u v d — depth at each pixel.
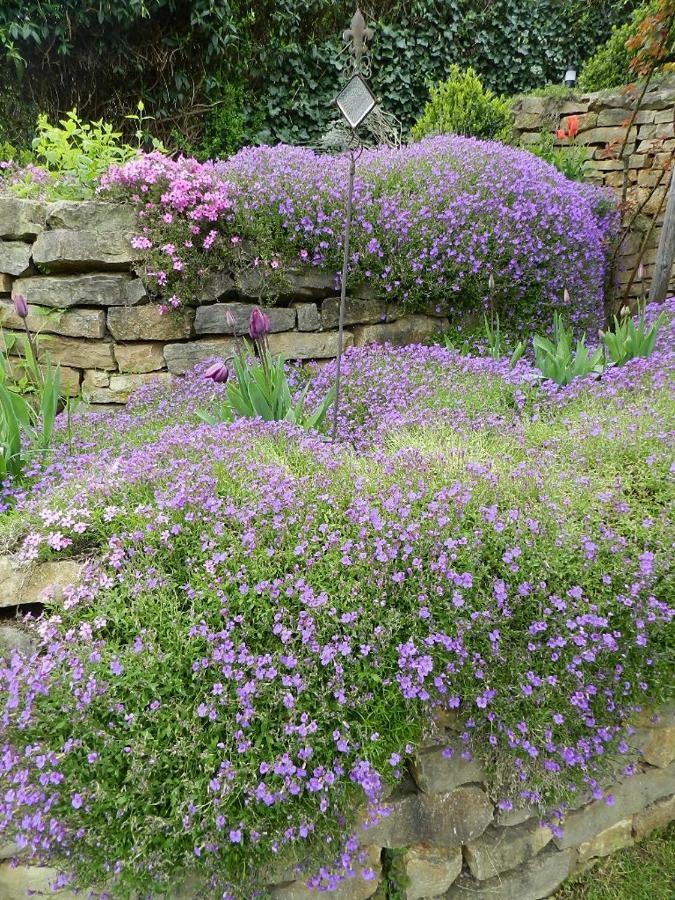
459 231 4.24
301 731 1.42
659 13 5.85
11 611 1.91
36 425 2.88
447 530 1.74
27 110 6.26
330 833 1.50
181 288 3.84
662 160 6.72
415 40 7.54
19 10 5.42
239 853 1.46
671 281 7.10
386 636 1.56
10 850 1.61
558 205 4.71
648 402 2.71
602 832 1.94
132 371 3.94
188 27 6.25
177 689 1.53
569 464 2.19
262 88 7.11
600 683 1.71
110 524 1.91
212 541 1.74
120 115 6.60
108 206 3.76
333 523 1.82
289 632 1.55
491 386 3.22
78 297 3.82
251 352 4.09
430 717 1.60
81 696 1.49
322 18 7.09
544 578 1.71
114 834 1.44
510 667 1.63
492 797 1.74
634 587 1.67
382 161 4.58
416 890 1.73
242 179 4.17
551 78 8.18
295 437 2.52
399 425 2.82
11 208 3.82
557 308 4.80
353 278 4.14
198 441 2.26
